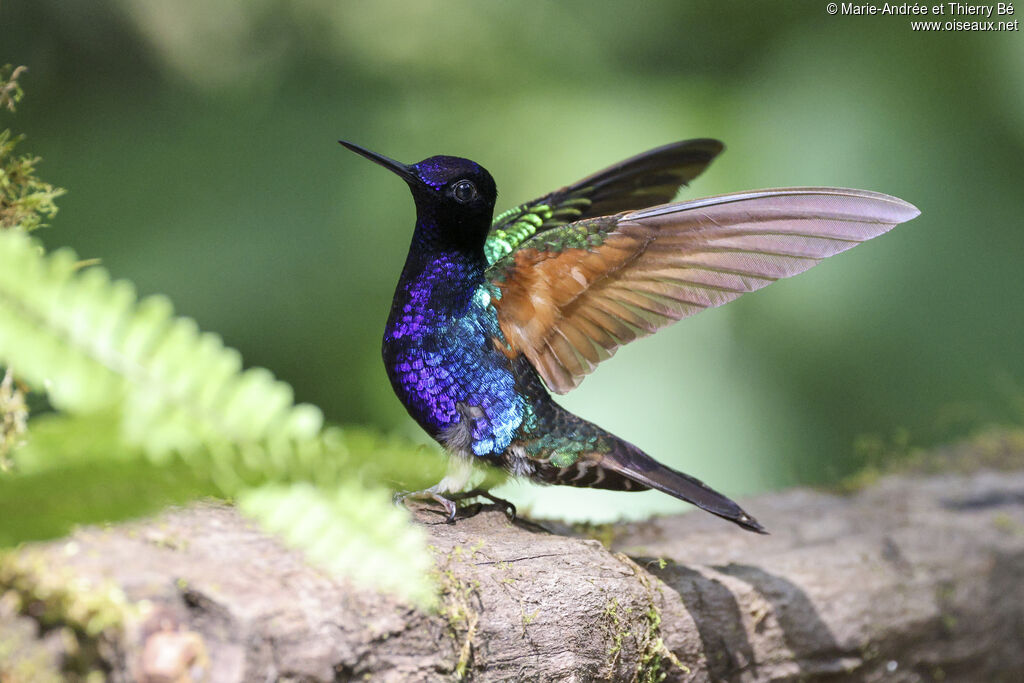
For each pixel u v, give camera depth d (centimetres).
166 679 270
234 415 211
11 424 324
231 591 293
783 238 410
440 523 443
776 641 483
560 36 1155
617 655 413
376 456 217
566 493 802
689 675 451
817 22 1117
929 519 620
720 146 576
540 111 1095
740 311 977
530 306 464
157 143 1122
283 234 1020
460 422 465
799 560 539
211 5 1180
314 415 215
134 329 217
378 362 960
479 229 468
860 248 1012
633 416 914
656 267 439
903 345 977
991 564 579
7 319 213
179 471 216
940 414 952
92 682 270
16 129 1102
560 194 579
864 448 764
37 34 1146
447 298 464
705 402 931
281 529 223
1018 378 948
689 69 1127
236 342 967
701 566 496
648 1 1152
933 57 1080
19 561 273
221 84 1181
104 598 271
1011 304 993
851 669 515
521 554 409
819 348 976
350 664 311
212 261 1014
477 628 358
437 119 1109
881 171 1030
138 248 1032
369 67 1159
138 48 1183
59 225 1039
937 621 550
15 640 270
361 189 1045
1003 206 1030
